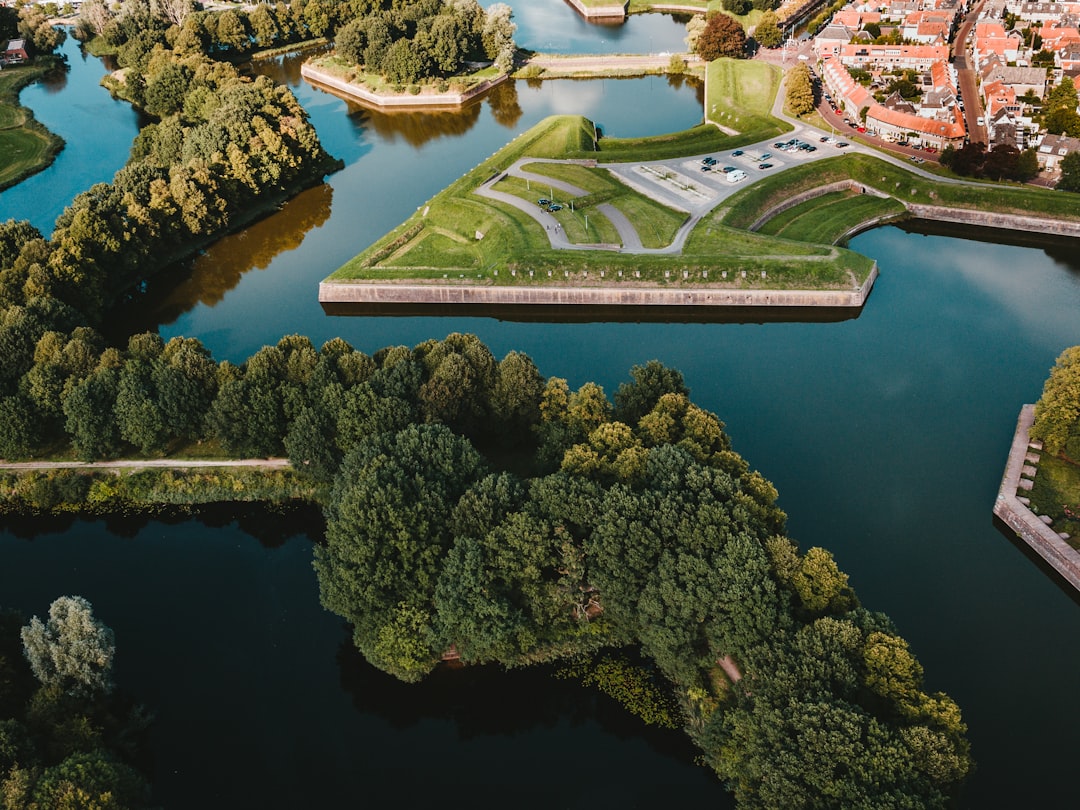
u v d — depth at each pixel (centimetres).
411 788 10850
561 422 14300
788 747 8956
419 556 11488
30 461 15875
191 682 12200
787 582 10694
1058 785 10356
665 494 11450
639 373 14500
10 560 14362
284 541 14550
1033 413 15675
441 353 15262
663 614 10750
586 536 11706
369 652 11775
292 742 11419
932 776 8631
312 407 15025
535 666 12019
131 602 13512
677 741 11069
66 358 15912
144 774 11006
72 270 19625
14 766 9525
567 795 10681
